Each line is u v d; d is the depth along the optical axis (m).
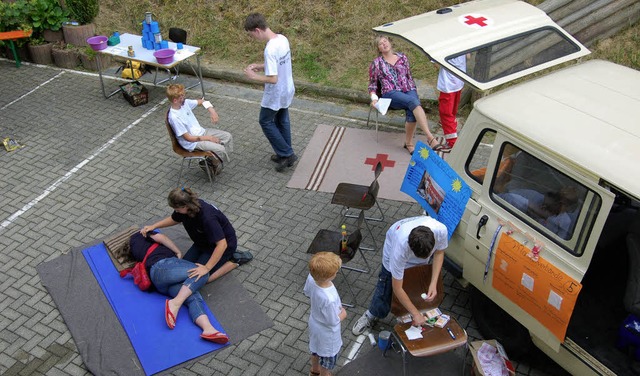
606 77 4.91
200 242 5.61
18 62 9.81
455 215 4.88
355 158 7.42
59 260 6.05
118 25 10.57
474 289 5.12
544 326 4.31
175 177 7.23
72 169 7.41
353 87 8.74
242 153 7.63
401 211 6.55
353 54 9.32
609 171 3.87
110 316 5.43
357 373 4.86
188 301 5.38
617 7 8.31
